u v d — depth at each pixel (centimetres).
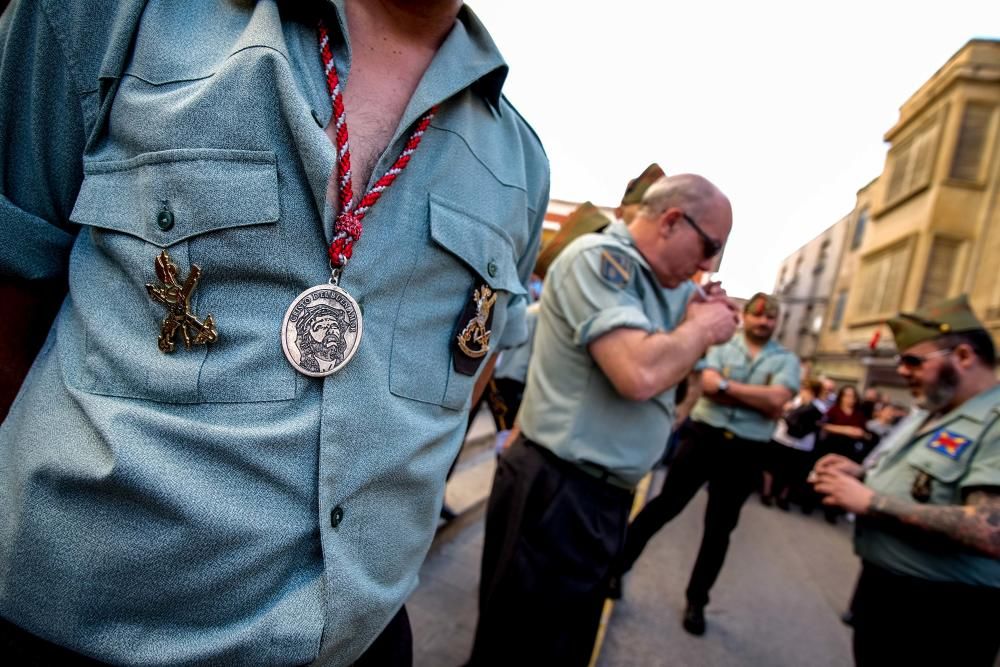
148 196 51
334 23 59
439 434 68
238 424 52
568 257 146
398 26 65
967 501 149
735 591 323
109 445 48
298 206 53
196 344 51
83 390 52
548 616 135
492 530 152
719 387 269
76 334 54
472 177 68
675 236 139
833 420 629
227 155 51
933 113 1390
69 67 56
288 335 53
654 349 125
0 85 56
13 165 58
